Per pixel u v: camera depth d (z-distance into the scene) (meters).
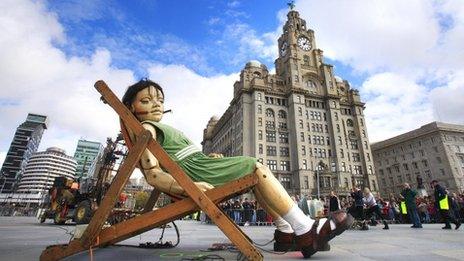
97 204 11.60
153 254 2.75
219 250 3.04
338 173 61.53
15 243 3.67
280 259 2.44
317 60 73.94
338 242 4.00
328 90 69.19
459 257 2.63
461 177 73.25
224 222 1.99
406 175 85.00
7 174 143.25
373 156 98.06
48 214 13.41
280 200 2.31
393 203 17.11
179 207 2.12
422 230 8.24
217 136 89.38
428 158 79.31
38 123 168.50
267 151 60.41
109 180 12.70
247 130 62.22
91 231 2.07
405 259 2.50
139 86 2.66
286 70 70.56
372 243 3.84
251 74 69.38
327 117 67.69
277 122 63.78
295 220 2.37
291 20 78.44
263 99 64.25
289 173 59.72
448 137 77.75
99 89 2.31
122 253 2.81
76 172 157.00
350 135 70.50
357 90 75.75
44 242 3.81
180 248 3.28
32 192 125.25
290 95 66.12
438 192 9.55
